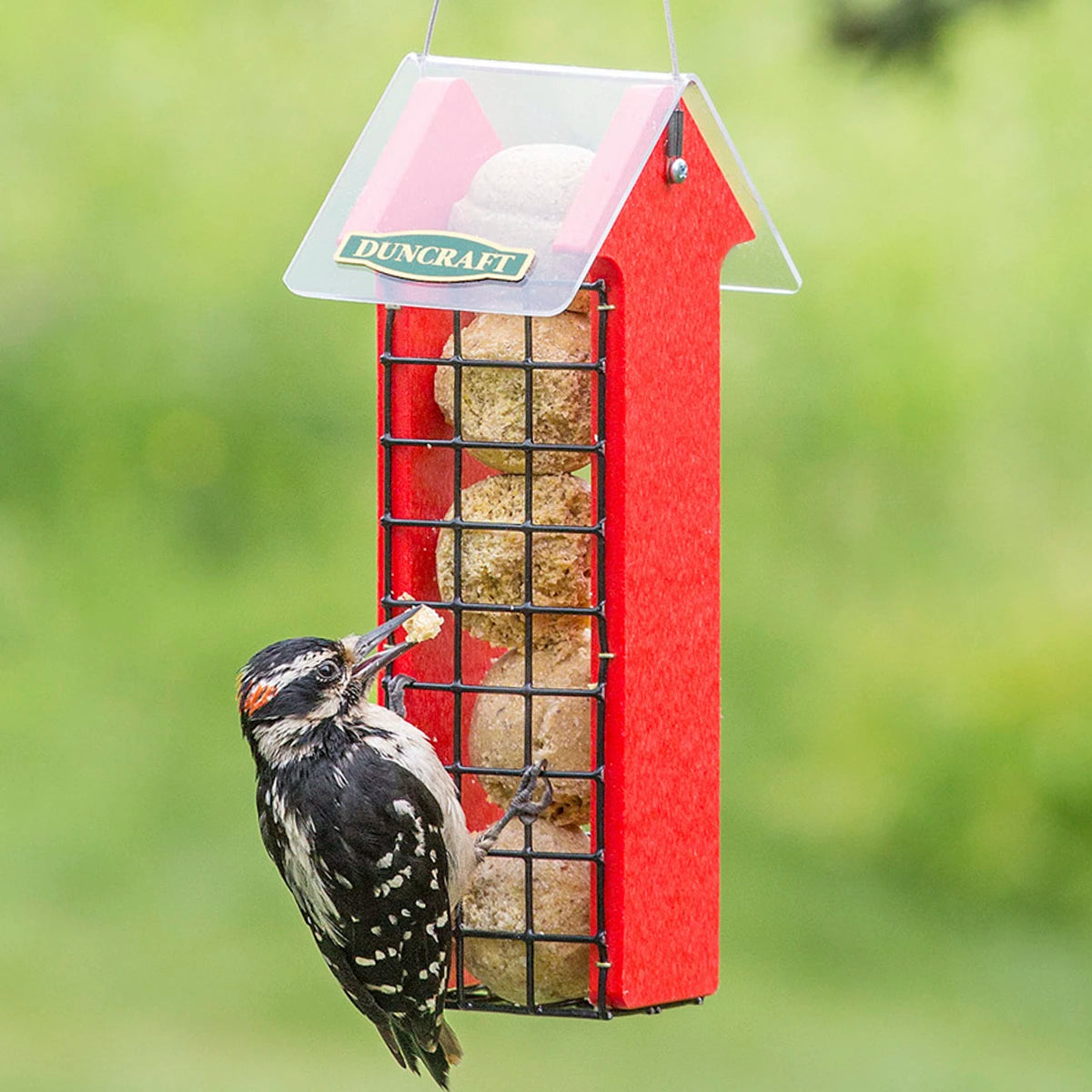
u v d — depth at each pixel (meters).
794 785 14.45
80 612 15.52
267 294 15.48
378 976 7.61
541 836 7.50
